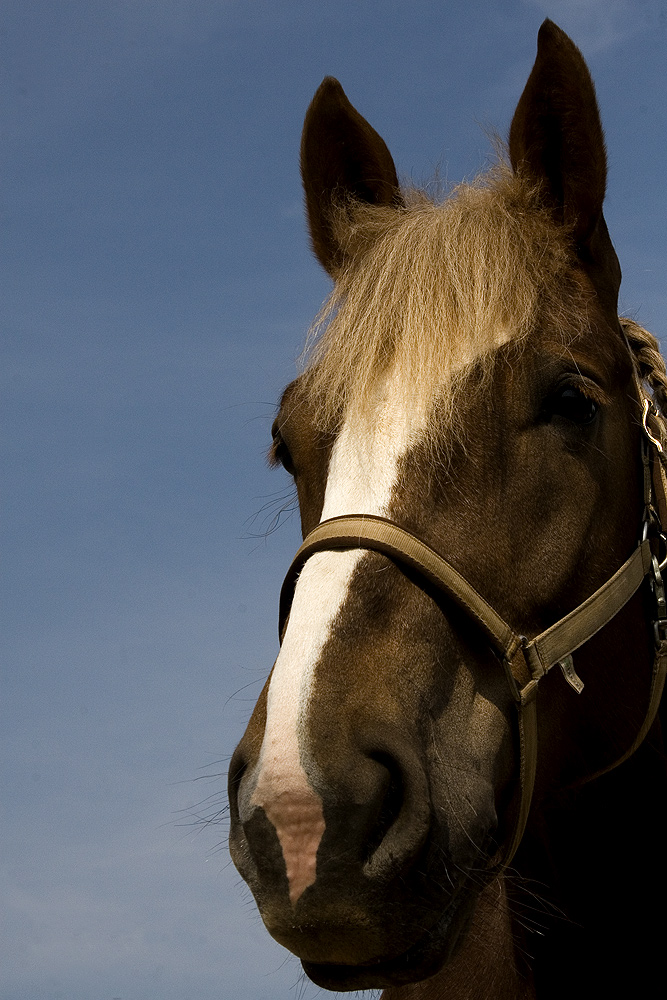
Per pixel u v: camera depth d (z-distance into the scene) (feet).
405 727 7.51
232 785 7.85
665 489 10.42
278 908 7.06
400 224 10.32
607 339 9.64
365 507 8.34
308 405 9.66
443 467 8.47
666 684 10.85
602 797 10.28
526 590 8.63
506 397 8.78
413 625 7.94
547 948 10.36
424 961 7.54
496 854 8.61
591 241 9.78
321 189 11.61
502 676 8.46
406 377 8.76
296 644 7.72
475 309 8.95
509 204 10.16
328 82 11.40
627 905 10.17
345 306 9.59
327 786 7.09
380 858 7.14
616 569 9.50
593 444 9.18
